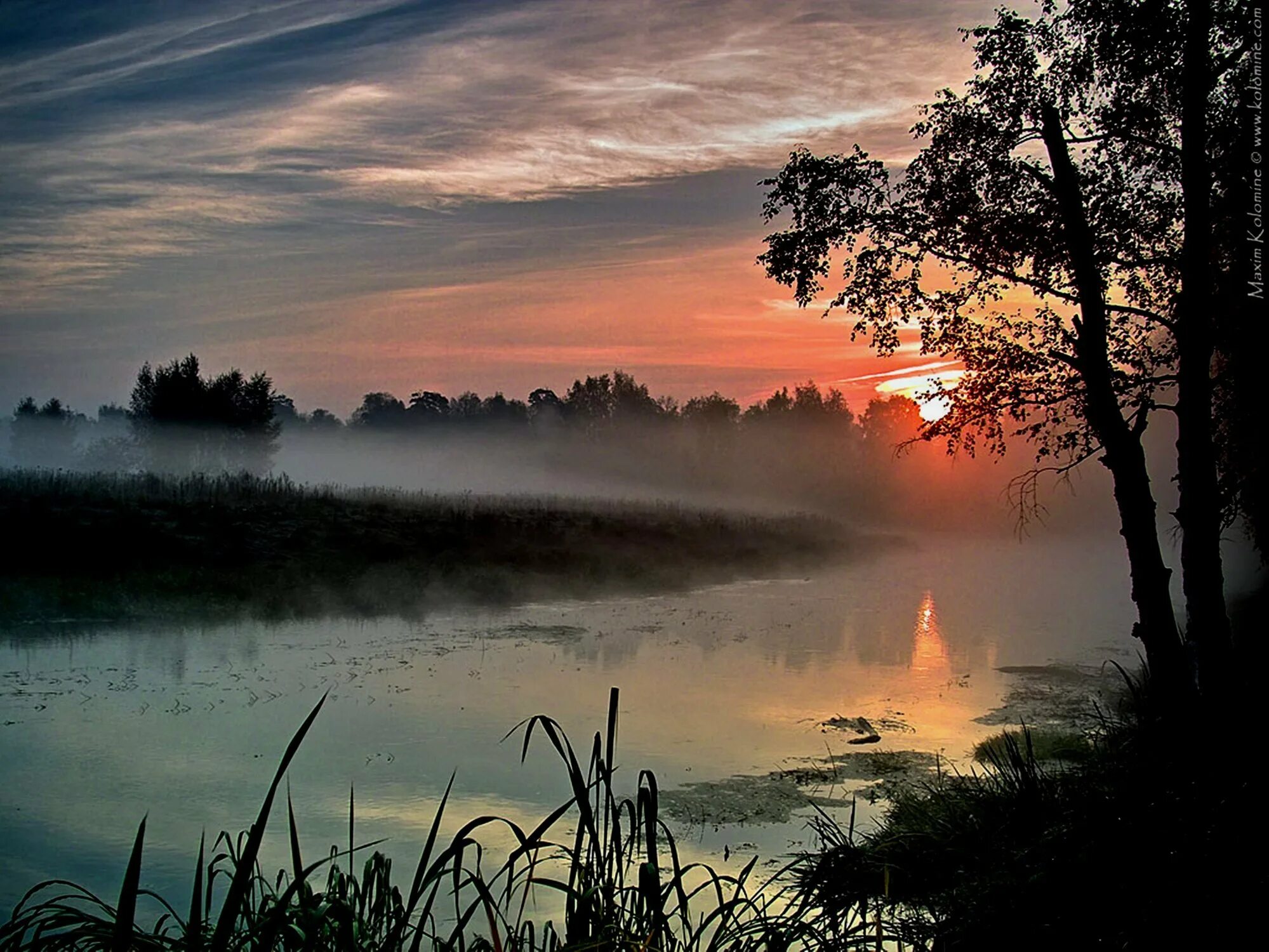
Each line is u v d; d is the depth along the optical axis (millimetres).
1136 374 13492
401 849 9789
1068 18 13156
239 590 24734
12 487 28906
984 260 13930
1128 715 13375
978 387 14383
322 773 12195
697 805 11391
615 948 4824
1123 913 5609
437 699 16391
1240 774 6934
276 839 9984
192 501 31688
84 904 8211
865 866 6621
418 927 4488
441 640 22281
